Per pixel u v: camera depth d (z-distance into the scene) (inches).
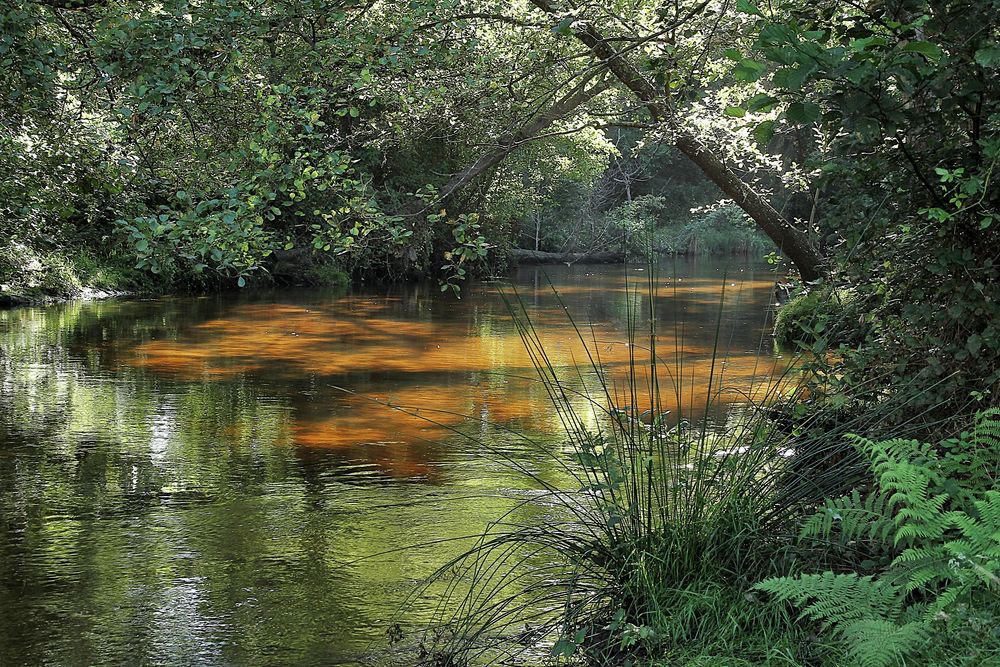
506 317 724.7
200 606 186.5
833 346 216.2
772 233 517.0
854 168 189.6
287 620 179.6
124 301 818.8
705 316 725.9
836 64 138.6
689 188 1791.3
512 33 403.9
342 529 230.8
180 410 368.5
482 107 347.6
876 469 138.6
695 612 148.4
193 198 252.8
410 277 1125.7
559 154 1146.0
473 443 315.3
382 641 169.3
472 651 161.0
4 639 172.6
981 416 157.0
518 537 181.9
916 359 187.0
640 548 162.6
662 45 310.5
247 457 298.7
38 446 311.6
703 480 169.5
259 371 464.4
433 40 275.0
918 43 140.3
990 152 158.2
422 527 231.3
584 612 163.2
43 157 341.4
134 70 235.6
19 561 210.7
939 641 119.0
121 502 253.0
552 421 350.3
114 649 168.4
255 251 222.8
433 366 484.7
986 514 129.4
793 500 166.7
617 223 1430.9
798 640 137.8
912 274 188.4
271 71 270.8
